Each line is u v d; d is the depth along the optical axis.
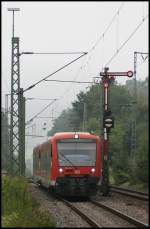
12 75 76.88
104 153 69.44
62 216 46.50
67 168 65.88
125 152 104.88
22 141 77.00
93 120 112.38
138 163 84.88
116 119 116.31
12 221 33.47
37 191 80.81
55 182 65.88
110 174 113.38
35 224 31.14
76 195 66.12
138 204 56.50
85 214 45.28
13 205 39.88
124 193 72.69
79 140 66.94
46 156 74.75
